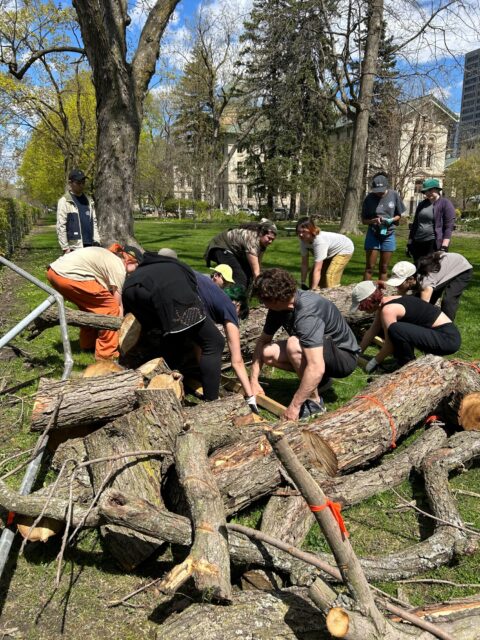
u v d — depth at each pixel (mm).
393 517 2855
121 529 2426
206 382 3650
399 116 19438
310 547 2594
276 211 42125
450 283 5539
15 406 4086
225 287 5000
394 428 3230
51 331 6145
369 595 1752
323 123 32188
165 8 9484
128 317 4305
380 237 7641
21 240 18281
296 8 15430
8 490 2434
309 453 2854
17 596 2285
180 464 2455
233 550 2227
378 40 16766
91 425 3125
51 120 23422
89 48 8703
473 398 3432
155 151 44219
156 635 1950
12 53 14297
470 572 2424
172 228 26625
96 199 9523
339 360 3809
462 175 40469
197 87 35125
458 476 3254
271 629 1829
